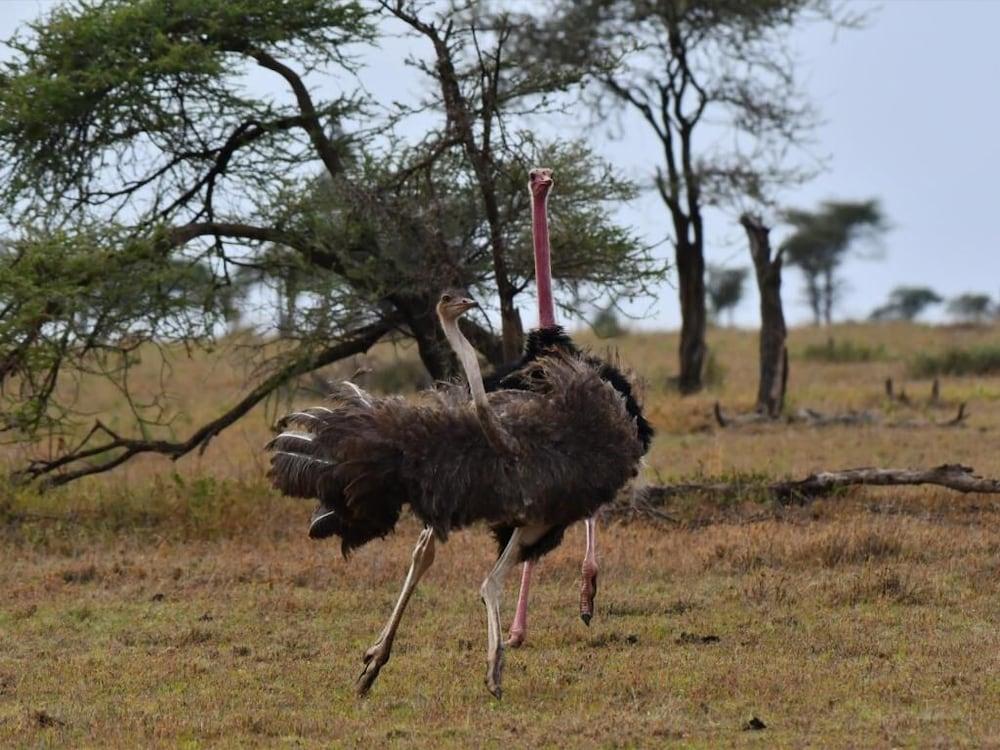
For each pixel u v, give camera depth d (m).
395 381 95.69
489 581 25.48
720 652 28.59
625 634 30.20
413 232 50.97
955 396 85.19
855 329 156.88
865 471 42.59
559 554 37.31
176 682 27.00
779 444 63.34
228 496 45.06
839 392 89.25
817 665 27.16
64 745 22.89
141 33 50.38
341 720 24.14
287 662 28.48
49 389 47.62
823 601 32.44
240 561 38.12
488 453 24.83
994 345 111.25
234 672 27.62
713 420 73.56
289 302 51.94
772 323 75.12
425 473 24.61
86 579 36.81
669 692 25.56
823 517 41.41
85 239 47.00
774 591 33.19
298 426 26.55
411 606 33.25
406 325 54.84
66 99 49.03
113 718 24.36
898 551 36.72
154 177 53.09
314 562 37.56
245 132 53.19
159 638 30.64
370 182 50.69
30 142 50.81
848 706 24.48
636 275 53.53
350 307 51.47
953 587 33.34
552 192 52.22
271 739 23.22
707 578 35.34
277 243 52.69
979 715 23.61
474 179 51.97
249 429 77.56
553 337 30.77
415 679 27.05
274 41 51.84
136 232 49.56
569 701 25.22
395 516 25.67
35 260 45.94
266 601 33.81
